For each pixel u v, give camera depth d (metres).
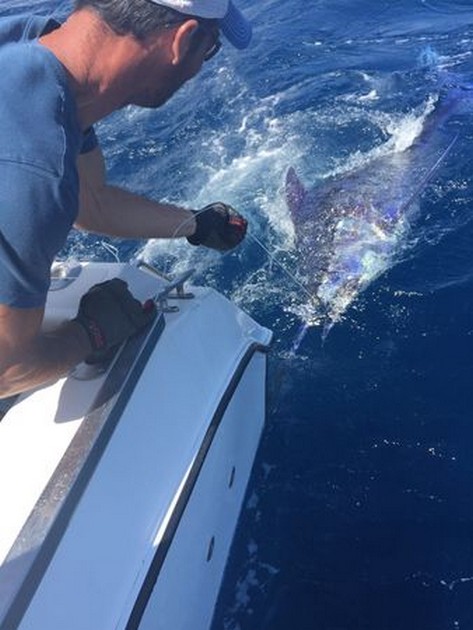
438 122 7.17
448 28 9.20
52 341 1.98
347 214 5.92
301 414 4.23
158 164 7.09
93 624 1.89
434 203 6.01
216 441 2.65
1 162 1.58
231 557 3.20
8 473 2.04
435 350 4.63
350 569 3.33
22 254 1.64
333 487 3.74
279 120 7.59
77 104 1.77
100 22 1.68
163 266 5.62
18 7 9.78
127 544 2.08
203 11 1.74
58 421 2.14
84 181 2.57
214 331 2.86
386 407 4.24
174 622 2.37
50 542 1.81
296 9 10.09
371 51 8.80
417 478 3.77
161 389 2.38
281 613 3.15
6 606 1.66
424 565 3.33
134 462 2.18
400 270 5.33
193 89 8.31
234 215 2.97
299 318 5.04
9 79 1.59
